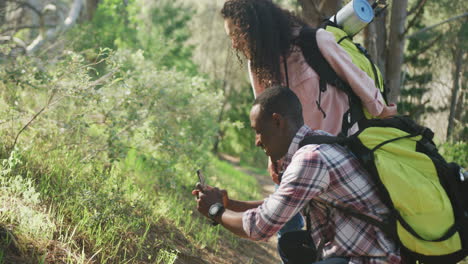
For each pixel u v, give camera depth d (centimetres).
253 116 264
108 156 512
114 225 361
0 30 788
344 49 342
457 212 236
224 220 264
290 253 285
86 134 509
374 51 674
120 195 392
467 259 474
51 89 448
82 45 769
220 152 2647
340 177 239
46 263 283
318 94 333
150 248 376
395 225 231
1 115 445
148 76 587
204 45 2194
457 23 1384
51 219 331
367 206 239
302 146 253
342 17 363
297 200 238
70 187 390
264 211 246
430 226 231
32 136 464
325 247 251
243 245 535
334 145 246
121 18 1046
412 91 1998
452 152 1141
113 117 514
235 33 338
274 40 331
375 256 237
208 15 2198
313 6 571
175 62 1111
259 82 348
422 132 251
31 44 749
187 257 402
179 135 625
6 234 284
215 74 2172
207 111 684
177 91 640
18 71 448
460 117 2161
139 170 563
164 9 1246
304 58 334
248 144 2625
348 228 242
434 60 1864
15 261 269
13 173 377
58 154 458
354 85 329
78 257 304
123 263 329
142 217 418
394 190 231
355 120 338
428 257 231
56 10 891
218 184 848
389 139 242
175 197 548
